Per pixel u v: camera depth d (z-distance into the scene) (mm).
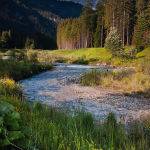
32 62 49406
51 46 176625
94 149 6660
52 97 21719
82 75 33000
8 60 42281
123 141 7871
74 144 7012
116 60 67938
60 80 31516
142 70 31609
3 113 6586
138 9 93188
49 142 6949
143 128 10000
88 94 22953
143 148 7727
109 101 20359
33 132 7301
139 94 22562
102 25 106375
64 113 11180
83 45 121438
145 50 76438
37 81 30906
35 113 10000
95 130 8805
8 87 18500
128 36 96375
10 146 6363
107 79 27422
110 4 97500
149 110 17734
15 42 154250
